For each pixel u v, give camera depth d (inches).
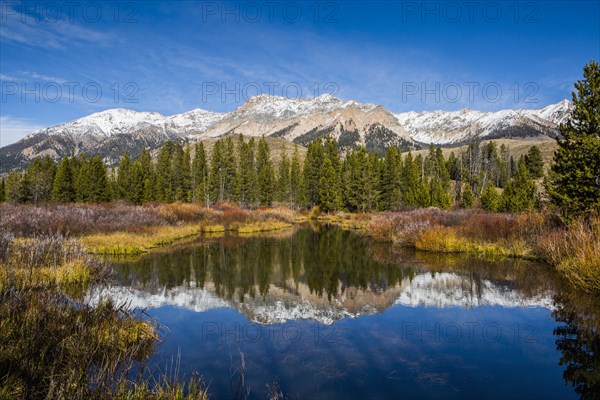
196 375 277.7
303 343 351.6
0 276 413.4
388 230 1202.6
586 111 713.0
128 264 761.6
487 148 4207.7
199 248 1012.5
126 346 313.0
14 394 201.6
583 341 350.3
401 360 311.7
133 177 2493.8
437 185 2048.5
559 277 605.3
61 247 595.2
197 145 3206.2
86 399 208.4
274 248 1029.8
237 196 2650.1
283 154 3725.4
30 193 2623.0
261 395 245.9
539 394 251.3
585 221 682.8
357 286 595.5
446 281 615.2
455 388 260.5
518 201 1569.9
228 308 475.5
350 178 2753.4
